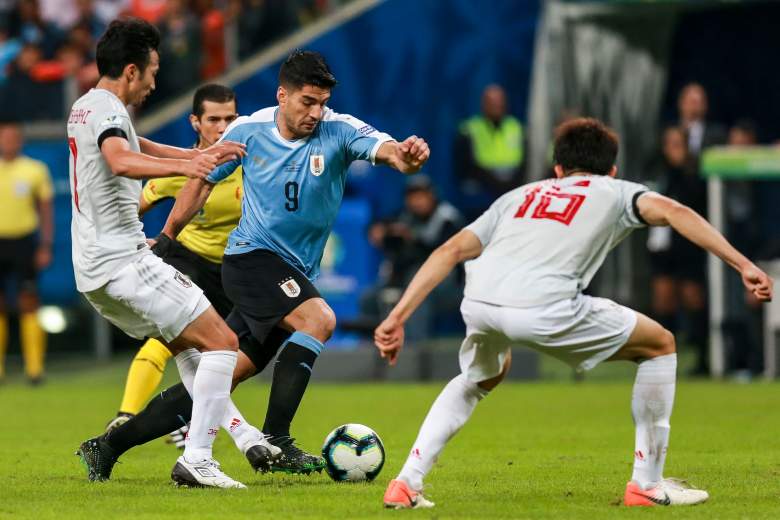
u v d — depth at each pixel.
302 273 24.77
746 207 55.31
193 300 22.64
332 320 24.48
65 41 69.88
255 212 24.58
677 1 64.94
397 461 27.67
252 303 24.47
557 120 67.44
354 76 65.81
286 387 24.05
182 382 24.08
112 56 22.55
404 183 67.25
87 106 22.31
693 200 55.84
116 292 22.39
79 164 22.36
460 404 20.33
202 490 22.52
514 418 39.12
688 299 56.53
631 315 19.91
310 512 19.88
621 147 67.38
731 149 54.84
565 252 19.77
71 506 20.77
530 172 67.38
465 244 20.11
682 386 51.41
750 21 73.81
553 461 27.81
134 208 22.66
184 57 66.81
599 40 67.38
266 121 24.50
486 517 19.33
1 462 28.16
